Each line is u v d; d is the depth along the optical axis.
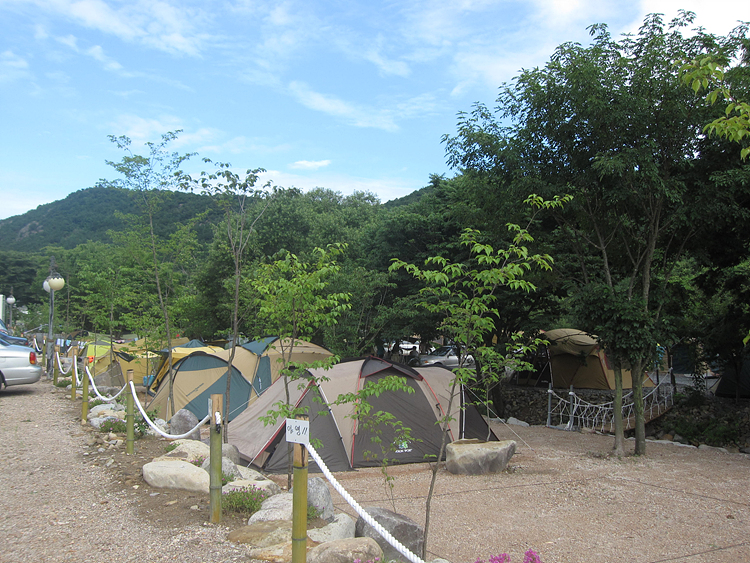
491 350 5.24
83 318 23.56
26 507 5.28
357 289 16.52
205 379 13.08
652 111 10.30
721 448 12.17
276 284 6.61
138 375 17.78
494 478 8.75
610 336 10.66
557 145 11.07
